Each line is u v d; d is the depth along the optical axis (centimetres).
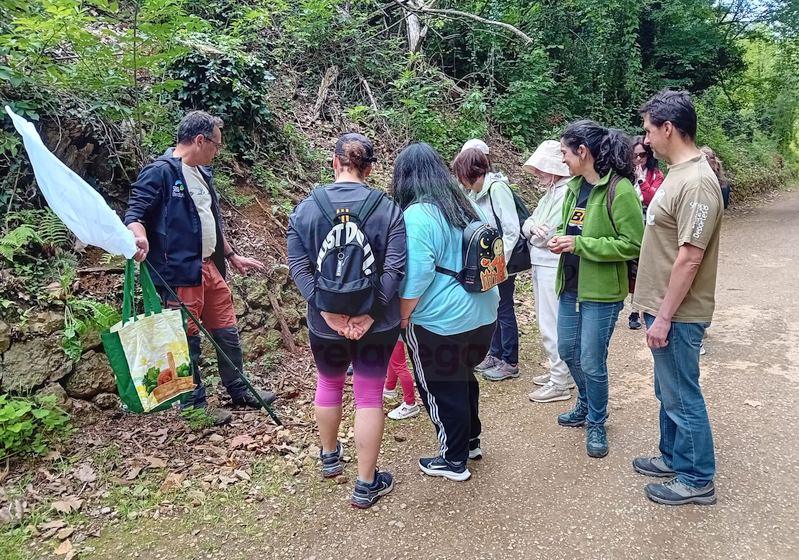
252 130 530
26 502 247
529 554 225
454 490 271
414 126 787
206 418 313
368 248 225
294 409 348
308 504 259
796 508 249
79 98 378
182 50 401
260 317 409
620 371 425
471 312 252
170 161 301
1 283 298
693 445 249
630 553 224
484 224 256
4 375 281
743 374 405
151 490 263
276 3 778
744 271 733
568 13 1166
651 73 1273
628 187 273
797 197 1719
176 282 303
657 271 245
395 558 224
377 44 879
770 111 2191
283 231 486
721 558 220
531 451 308
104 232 246
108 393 319
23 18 355
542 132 1027
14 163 342
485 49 1042
